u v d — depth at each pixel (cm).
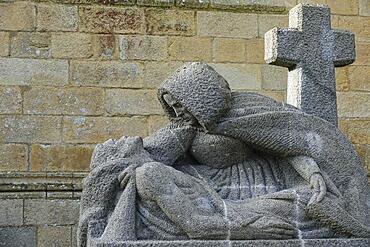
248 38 1290
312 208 757
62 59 1237
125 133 1238
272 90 1287
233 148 791
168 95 792
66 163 1216
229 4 1286
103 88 1241
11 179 1192
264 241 736
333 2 1320
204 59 1276
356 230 764
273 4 1297
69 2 1247
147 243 719
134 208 738
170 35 1270
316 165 789
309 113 856
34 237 1186
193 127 794
